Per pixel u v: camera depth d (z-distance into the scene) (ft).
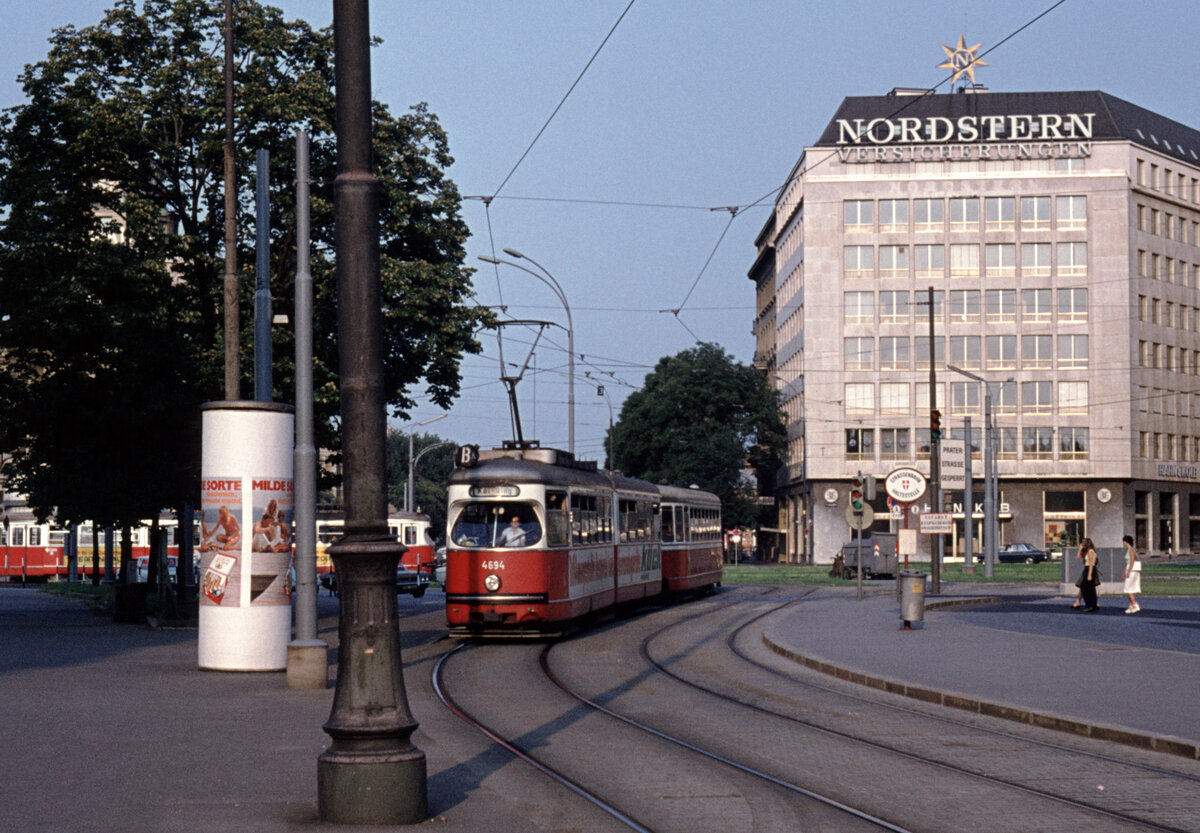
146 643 82.28
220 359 103.55
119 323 100.07
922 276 290.97
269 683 59.16
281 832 27.78
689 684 60.54
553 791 33.78
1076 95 299.99
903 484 91.76
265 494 65.36
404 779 28.81
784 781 35.63
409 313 110.32
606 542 96.53
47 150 105.40
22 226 102.68
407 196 114.93
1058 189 288.92
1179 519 309.42
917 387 290.15
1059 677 58.34
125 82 107.65
